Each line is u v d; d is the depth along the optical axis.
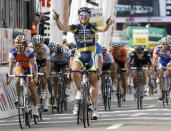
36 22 45.62
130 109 33.22
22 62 25.34
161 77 35.47
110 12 49.69
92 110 25.78
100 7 48.06
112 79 37.91
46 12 43.25
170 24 188.00
